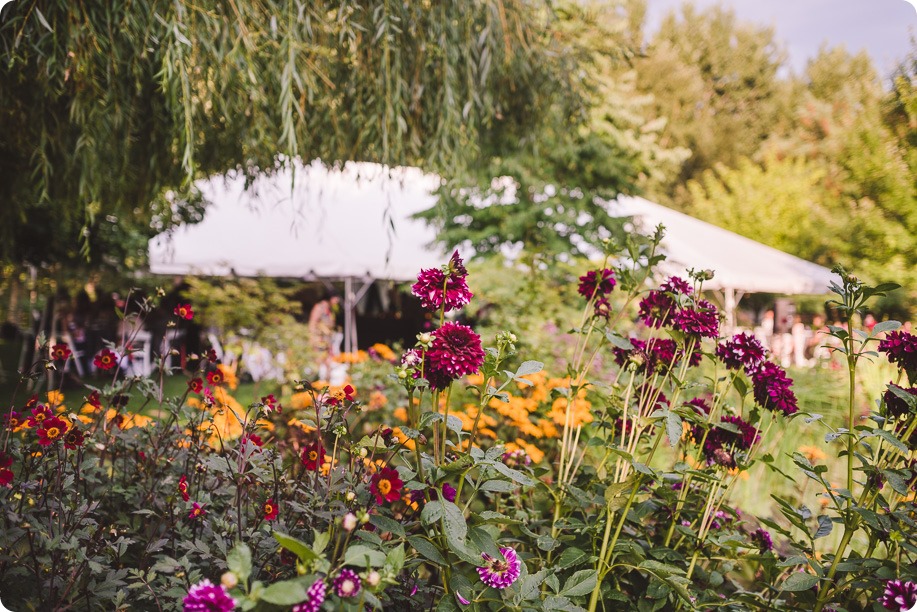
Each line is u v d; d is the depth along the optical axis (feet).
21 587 5.17
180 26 8.16
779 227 50.42
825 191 50.19
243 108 10.27
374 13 10.30
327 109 11.35
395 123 11.57
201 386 6.84
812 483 9.90
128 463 6.93
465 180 13.74
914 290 32.14
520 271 20.12
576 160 31.01
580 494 5.57
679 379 5.66
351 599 3.62
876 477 5.23
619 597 5.17
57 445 5.45
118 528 5.82
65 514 5.42
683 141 71.92
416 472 4.60
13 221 15.01
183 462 6.70
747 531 7.16
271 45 9.62
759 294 40.11
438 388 4.46
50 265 22.93
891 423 5.39
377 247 24.62
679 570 4.74
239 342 18.61
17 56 8.19
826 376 17.30
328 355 18.39
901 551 5.25
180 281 22.82
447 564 4.48
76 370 22.82
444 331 4.38
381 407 11.36
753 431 5.77
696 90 74.84
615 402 6.20
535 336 15.16
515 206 32.71
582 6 31.81
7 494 5.18
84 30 8.60
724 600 5.45
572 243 32.40
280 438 7.88
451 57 11.37
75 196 12.69
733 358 5.72
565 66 14.14
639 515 5.76
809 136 59.72
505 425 9.98
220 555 5.17
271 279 23.35
